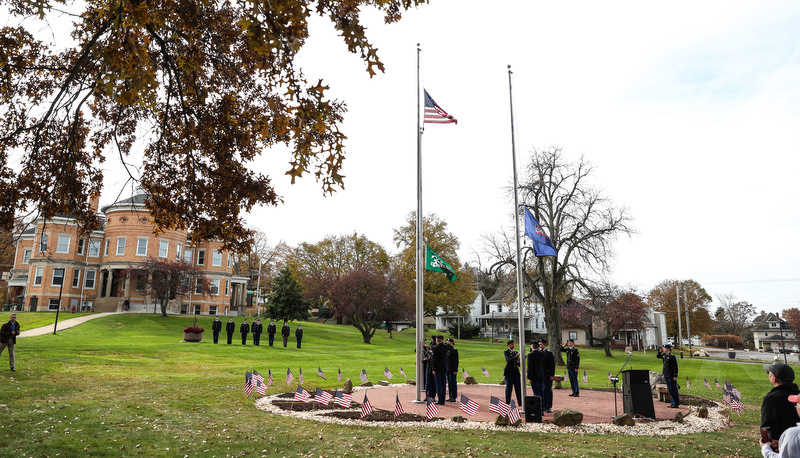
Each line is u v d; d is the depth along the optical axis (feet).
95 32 28.86
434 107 52.19
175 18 28.22
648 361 144.25
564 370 103.50
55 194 30.07
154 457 26.99
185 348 106.83
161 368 74.49
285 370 80.02
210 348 110.22
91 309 187.62
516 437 33.83
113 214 186.91
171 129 32.50
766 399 16.69
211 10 29.89
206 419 37.55
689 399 53.57
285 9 17.37
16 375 53.72
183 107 31.32
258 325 125.39
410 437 33.14
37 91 30.86
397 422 38.42
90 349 91.61
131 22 20.10
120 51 19.34
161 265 171.12
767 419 16.44
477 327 270.05
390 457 28.17
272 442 31.12
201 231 32.01
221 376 67.46
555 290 123.03
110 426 33.24
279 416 40.40
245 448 29.45
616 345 254.27
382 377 73.31
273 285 212.84
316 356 111.04
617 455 29.17
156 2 24.45
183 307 200.95
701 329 318.45
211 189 31.55
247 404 45.70
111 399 43.57
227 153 31.30
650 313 269.23
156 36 27.61
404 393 55.52
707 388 70.69
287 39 17.72
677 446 31.89
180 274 173.78
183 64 29.55
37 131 29.53
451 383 49.52
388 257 253.85
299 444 30.86
